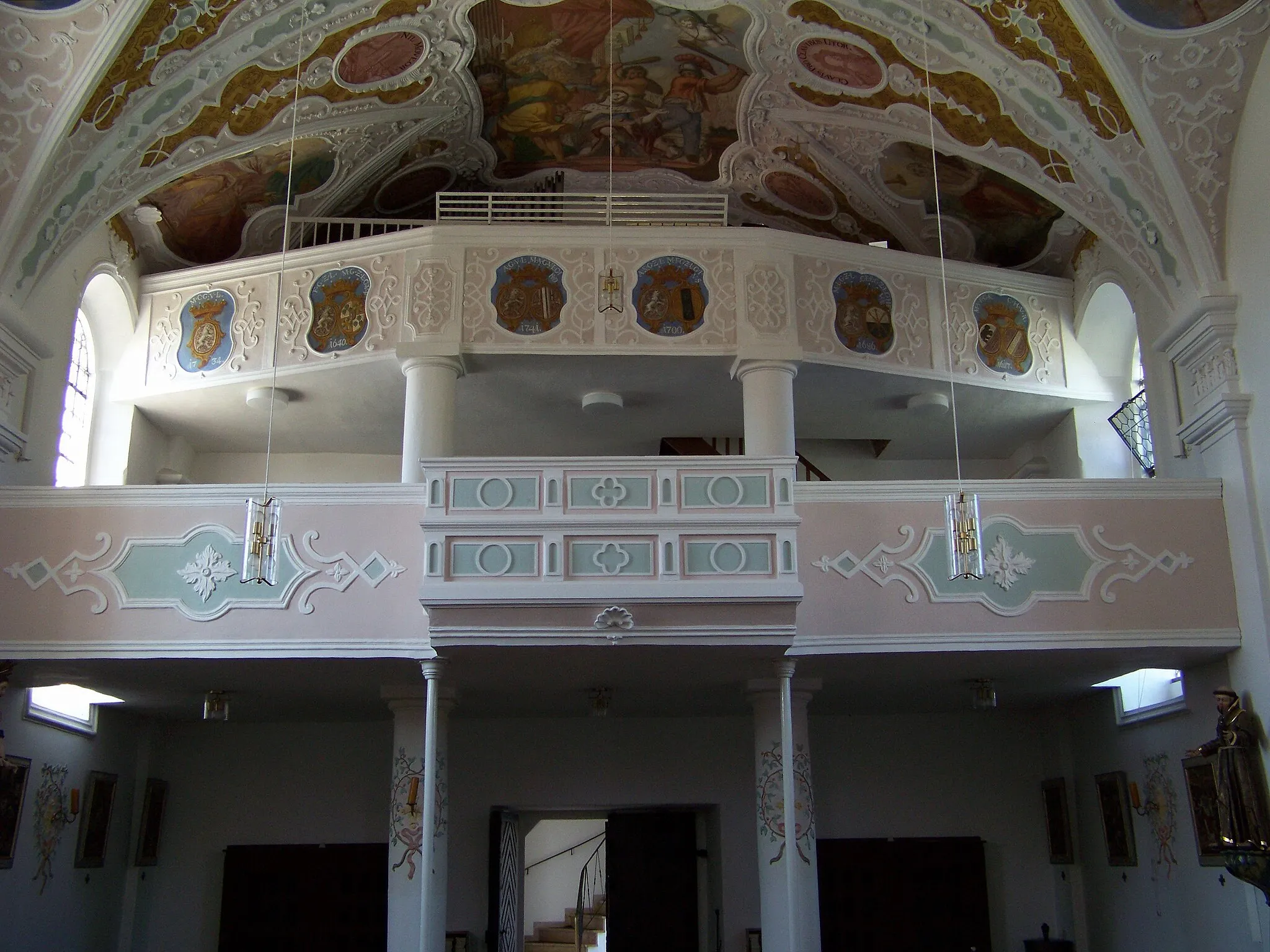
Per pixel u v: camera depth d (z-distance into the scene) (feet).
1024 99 43.52
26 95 38.32
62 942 45.88
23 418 42.16
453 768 53.57
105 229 47.52
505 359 46.60
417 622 38.06
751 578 34.37
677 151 54.03
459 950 50.57
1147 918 46.78
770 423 45.68
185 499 39.17
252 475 57.93
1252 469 40.29
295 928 52.01
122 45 38.34
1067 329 52.54
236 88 43.52
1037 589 39.68
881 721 55.16
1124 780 48.55
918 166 50.39
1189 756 42.96
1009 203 51.13
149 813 52.29
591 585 33.99
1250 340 40.96
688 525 34.78
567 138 53.52
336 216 54.13
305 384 48.98
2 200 39.55
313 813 53.42
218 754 54.19
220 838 53.26
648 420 53.78
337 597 38.37
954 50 43.39
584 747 53.98
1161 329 45.91
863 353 48.01
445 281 46.44
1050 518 40.42
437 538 34.65
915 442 57.21
